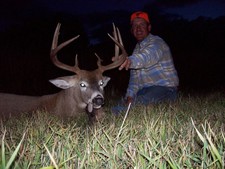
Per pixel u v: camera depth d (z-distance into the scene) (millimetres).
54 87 4535
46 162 891
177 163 809
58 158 899
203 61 6488
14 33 6594
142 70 2260
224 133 1130
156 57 2064
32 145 1012
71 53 6449
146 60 2004
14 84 4668
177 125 1393
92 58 6395
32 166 874
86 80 1996
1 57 5082
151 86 2238
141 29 2248
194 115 1656
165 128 1215
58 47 2006
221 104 2057
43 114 1821
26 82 4773
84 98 1987
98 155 913
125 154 903
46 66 5301
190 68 6141
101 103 1931
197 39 8227
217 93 2672
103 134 1083
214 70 5957
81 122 1741
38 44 6188
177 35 8570
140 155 847
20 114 2092
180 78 5438
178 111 1766
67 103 2074
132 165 824
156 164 800
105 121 1569
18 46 5785
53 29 6781
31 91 4461
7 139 1190
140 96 2182
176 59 6637
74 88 2043
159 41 2207
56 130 1206
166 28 8734
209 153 863
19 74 4988
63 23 6852
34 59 5367
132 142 1024
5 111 2191
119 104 2271
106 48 6746
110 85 4402
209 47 7594
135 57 1970
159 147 996
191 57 6645
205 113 1679
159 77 2236
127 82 4738
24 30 6707
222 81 4969
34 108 2203
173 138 1052
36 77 5023
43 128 1297
